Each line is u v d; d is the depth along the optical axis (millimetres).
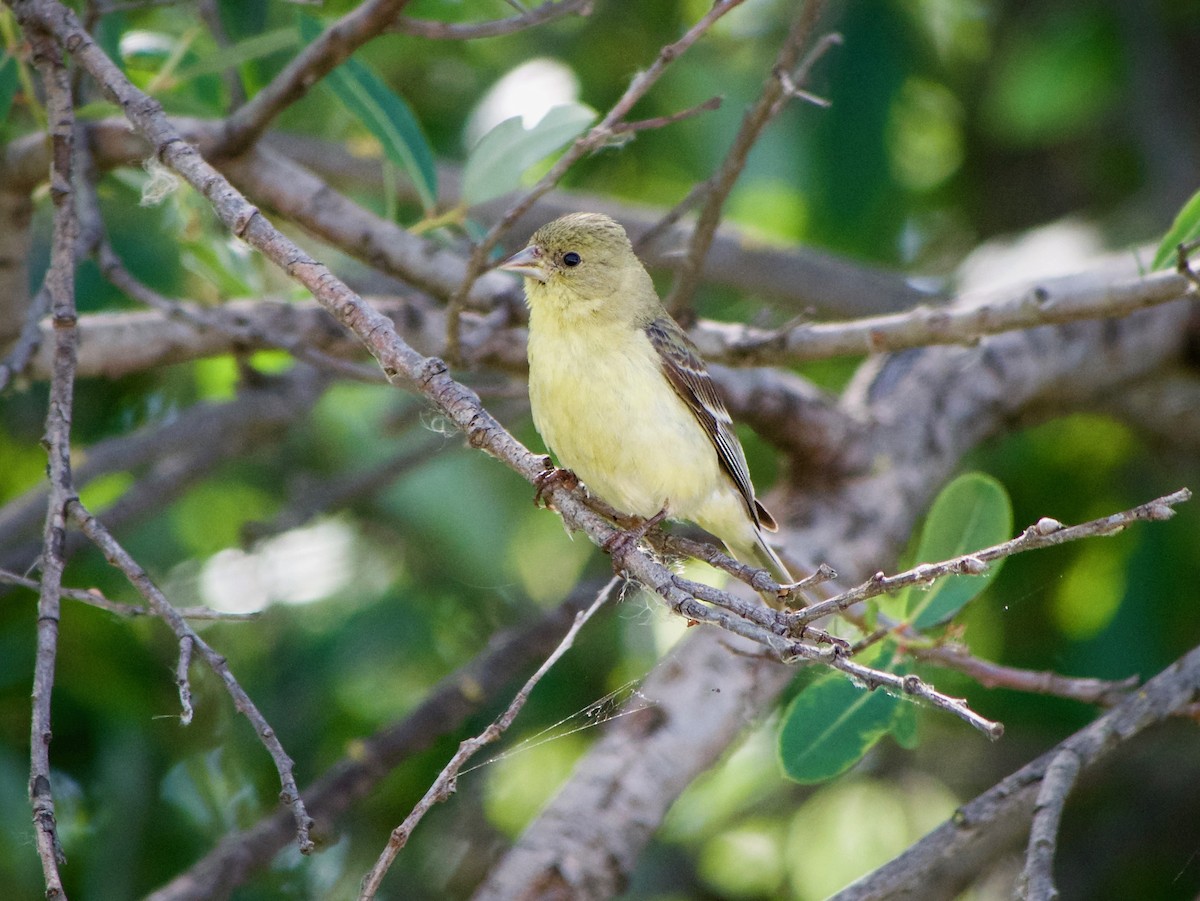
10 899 10695
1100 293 8594
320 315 10695
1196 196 8398
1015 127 14859
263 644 12773
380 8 8594
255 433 12516
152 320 10367
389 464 12422
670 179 15008
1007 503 8141
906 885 7410
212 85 11477
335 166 13828
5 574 6188
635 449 8938
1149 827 12922
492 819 13328
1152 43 14789
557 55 14109
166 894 9930
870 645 7848
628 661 12773
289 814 10477
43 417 13195
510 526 13750
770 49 14023
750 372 11188
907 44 13727
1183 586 13367
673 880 13586
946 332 9016
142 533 13078
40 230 12672
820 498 11219
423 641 12891
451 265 10273
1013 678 8172
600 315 9031
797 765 7941
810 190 13570
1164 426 13734
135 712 11297
